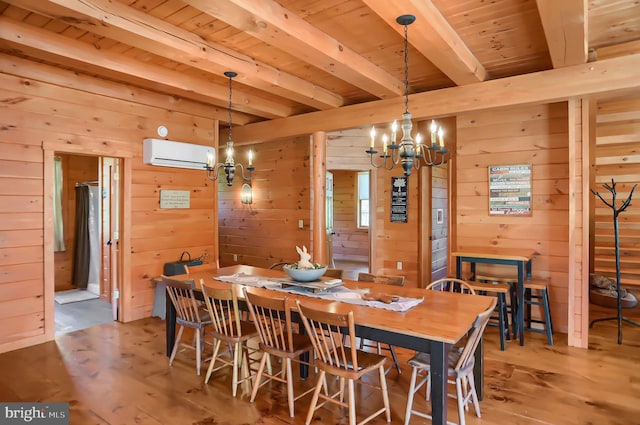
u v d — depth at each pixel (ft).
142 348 12.16
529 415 8.28
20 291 12.09
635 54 10.37
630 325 14.32
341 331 7.57
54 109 12.72
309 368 10.46
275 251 19.81
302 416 8.32
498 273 14.61
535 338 12.93
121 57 11.90
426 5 8.19
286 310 7.93
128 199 14.73
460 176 15.02
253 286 10.12
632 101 15.65
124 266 14.76
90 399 9.03
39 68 12.18
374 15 9.12
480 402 8.79
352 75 11.69
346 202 32.89
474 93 12.64
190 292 10.10
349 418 7.43
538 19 9.18
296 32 9.12
